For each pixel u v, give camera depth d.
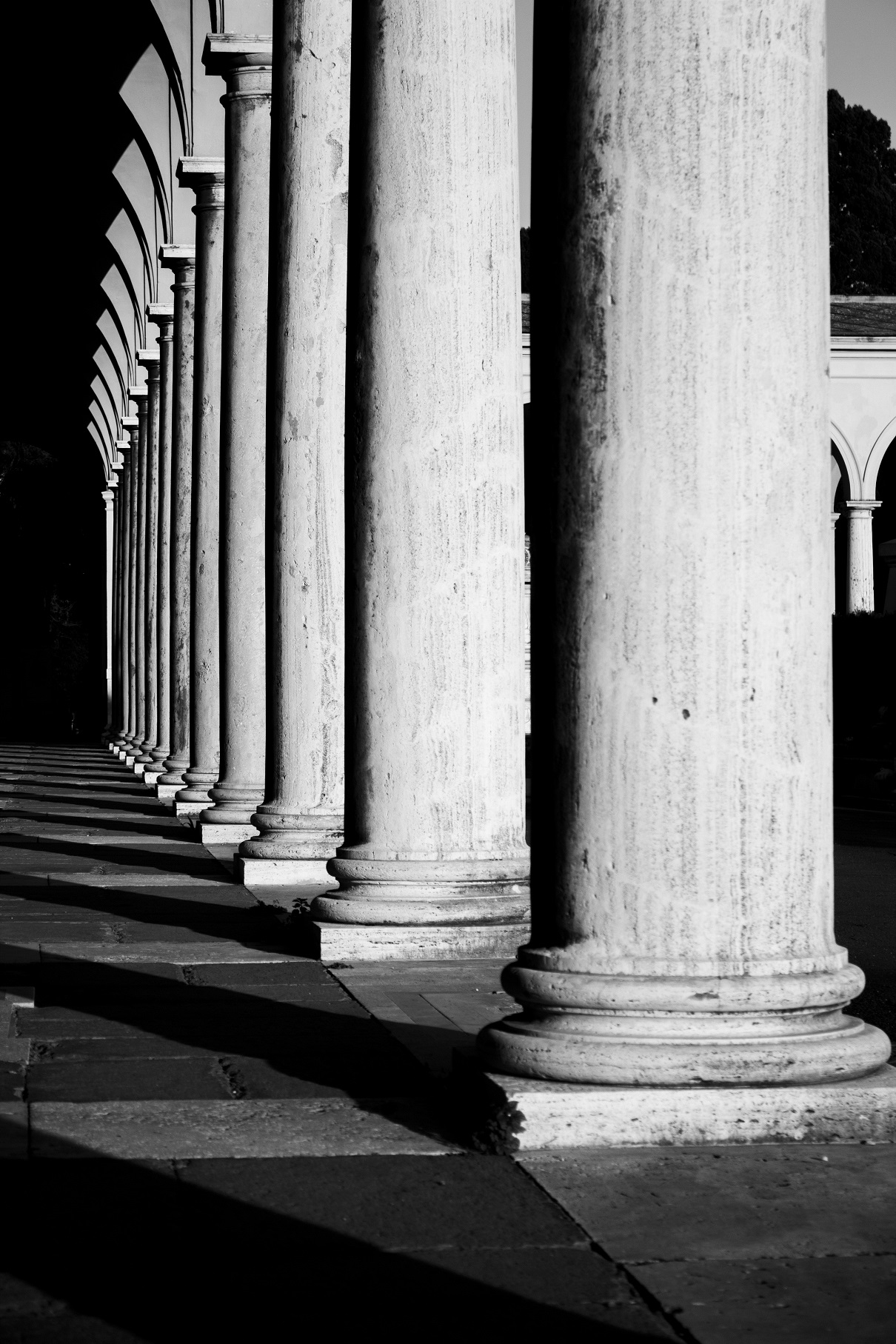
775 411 10.52
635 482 10.50
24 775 60.56
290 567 23.83
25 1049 13.17
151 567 60.69
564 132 10.80
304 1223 8.72
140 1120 10.94
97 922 20.95
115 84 50.62
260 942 19.19
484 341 16.80
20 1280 7.86
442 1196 9.19
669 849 10.44
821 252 10.77
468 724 17.53
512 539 17.31
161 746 52.78
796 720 10.56
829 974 10.62
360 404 16.92
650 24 10.49
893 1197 9.14
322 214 22.88
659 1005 10.36
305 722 24.48
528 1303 7.58
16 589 115.00
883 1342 7.14
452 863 17.67
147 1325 7.30
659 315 10.47
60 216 65.31
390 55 16.50
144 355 60.62
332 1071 12.49
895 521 96.88
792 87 10.60
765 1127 10.21
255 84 29.73
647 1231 8.58
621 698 10.50
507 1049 10.65
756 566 10.47
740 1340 7.14
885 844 37.69
